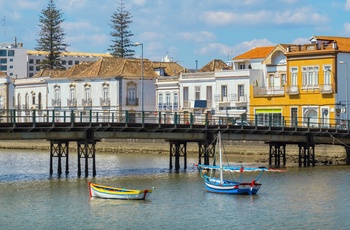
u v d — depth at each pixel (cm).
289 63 12762
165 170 9638
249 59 13762
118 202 6856
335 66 12244
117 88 14925
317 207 6631
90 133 8581
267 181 8288
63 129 8425
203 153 10038
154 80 15175
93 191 7094
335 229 5803
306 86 12538
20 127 8006
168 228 5812
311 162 10600
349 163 10475
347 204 6781
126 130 8794
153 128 8906
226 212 6397
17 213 6356
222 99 13625
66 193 7350
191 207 6619
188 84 14200
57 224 5938
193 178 8556
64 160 11856
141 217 6194
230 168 7875
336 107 12231
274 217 6200
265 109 13100
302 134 9975
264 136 9750
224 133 9400
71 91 15775
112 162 11381
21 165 10875
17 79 17362
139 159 11988
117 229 5775
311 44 12525
